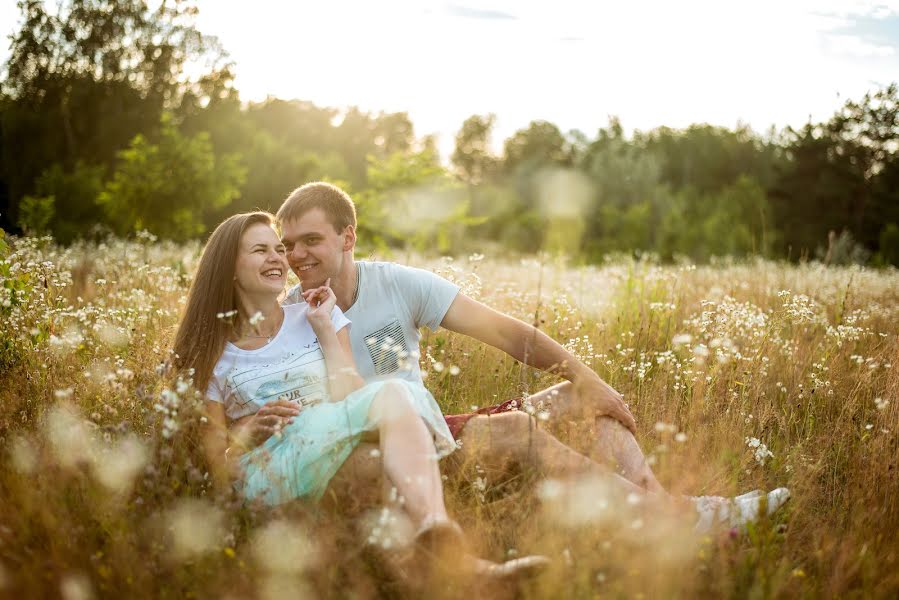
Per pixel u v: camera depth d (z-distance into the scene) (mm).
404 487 2373
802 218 48531
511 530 2533
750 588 2205
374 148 61375
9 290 4098
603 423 3023
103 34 38594
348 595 2156
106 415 3051
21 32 38062
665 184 54188
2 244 4293
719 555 2289
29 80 38469
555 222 41094
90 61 38969
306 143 58469
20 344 3861
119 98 38969
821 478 3201
